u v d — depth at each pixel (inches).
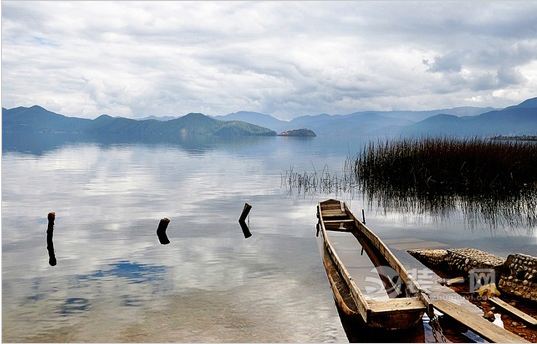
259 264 560.1
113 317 406.9
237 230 764.0
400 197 1061.1
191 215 905.5
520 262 410.0
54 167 1939.0
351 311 352.5
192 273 530.9
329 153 3132.4
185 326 385.1
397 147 1269.7
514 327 340.5
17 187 1309.1
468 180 1079.0
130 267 559.5
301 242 671.1
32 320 402.6
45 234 741.3
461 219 815.7
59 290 479.2
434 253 521.3
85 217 884.6
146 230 770.2
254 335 362.9
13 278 519.2
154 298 451.8
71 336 370.9
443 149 1186.6
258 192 1224.8
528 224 761.6
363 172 1323.8
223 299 444.1
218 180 1496.1
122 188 1300.4
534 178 1058.7
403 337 331.3
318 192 1208.2
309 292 458.9
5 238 714.8
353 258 542.9
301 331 367.9
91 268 557.3
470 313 352.2
